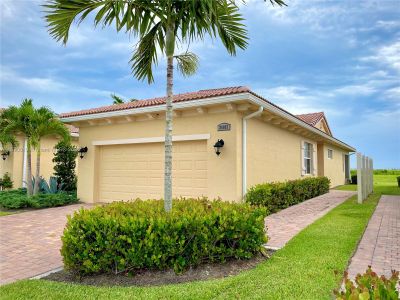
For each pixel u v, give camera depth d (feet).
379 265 14.84
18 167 50.57
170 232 13.94
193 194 32.65
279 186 32.27
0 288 12.54
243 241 15.37
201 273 14.02
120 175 38.93
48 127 37.65
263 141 36.24
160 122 35.37
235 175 29.89
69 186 47.65
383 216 27.78
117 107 38.37
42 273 15.07
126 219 13.94
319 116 68.54
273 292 11.41
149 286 12.67
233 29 19.57
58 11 16.22
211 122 31.73
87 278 13.83
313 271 13.58
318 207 34.37
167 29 16.89
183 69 19.60
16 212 33.24
